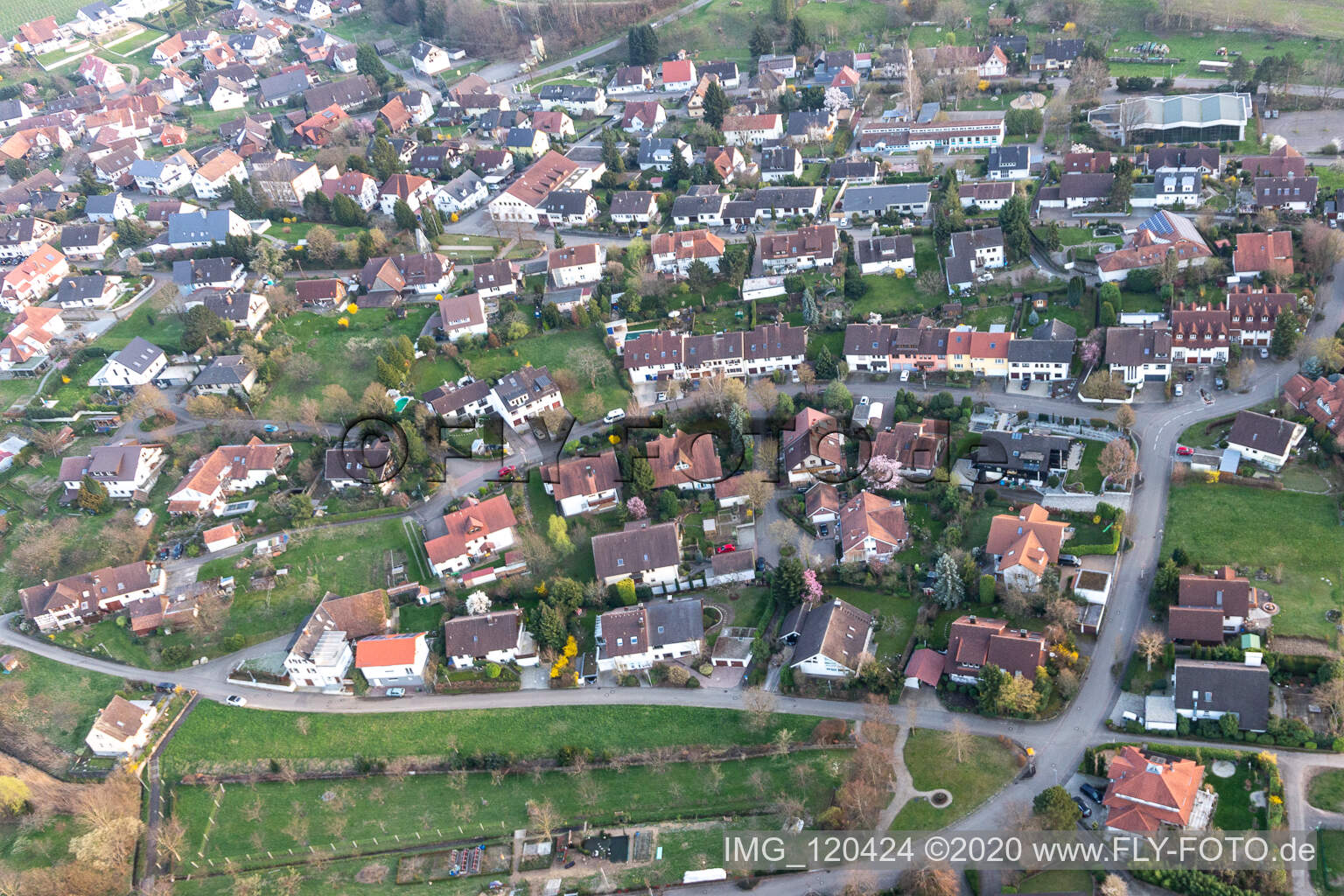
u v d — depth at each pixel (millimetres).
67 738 176625
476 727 169125
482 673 177375
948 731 155500
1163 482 186500
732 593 185375
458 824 155625
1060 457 190625
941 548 179375
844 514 189000
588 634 181500
